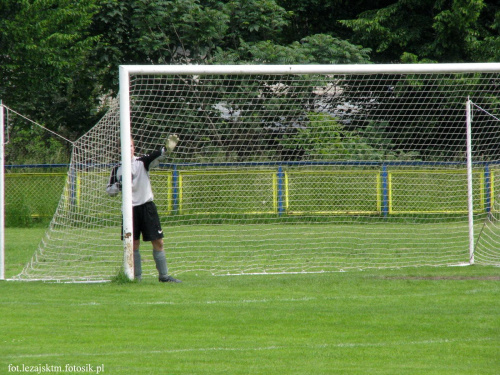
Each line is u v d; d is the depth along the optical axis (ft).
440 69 117.50
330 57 277.85
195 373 56.85
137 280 107.14
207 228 183.52
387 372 56.90
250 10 296.10
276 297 93.81
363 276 113.60
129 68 107.04
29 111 314.14
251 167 179.01
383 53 329.31
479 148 209.67
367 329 73.56
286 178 183.42
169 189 181.37
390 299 91.35
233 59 274.77
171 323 76.95
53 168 233.76
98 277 111.14
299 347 65.82
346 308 85.15
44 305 87.76
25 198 232.32
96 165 124.77
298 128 177.99
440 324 75.51
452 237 167.63
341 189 185.98
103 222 131.75
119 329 74.02
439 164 178.40
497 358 61.36
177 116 184.55
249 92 166.50
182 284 105.70
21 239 184.34
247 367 58.65
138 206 107.04
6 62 270.26
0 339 69.31
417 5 319.47
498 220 161.99
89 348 65.67
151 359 61.46
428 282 105.50
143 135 174.40
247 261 136.05
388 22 321.52
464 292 96.07
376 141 183.42
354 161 174.40
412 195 186.39
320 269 124.47
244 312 83.05
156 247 107.65
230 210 182.91
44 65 273.95
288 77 175.22
